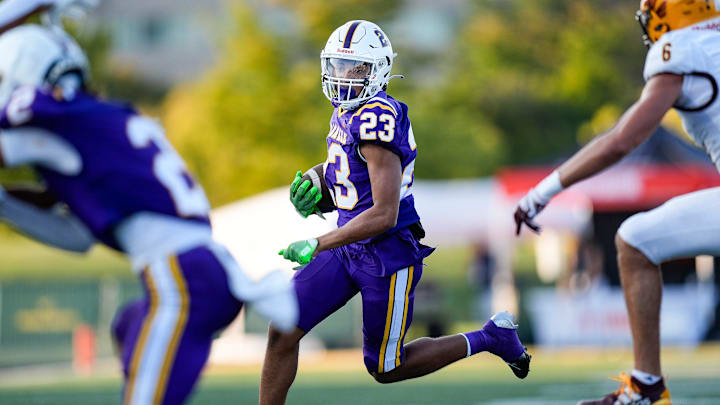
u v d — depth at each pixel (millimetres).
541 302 50781
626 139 15445
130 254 12406
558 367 39219
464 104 113375
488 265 58969
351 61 15305
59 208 13516
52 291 62156
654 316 16078
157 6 160500
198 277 12195
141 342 12047
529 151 115312
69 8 13156
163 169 12336
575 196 48750
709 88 15422
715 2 15477
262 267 48906
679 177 47688
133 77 142375
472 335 17000
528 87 116250
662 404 16141
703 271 52531
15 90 12117
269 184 88875
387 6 104625
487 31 122312
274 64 90250
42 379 39875
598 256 51188
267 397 16250
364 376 36500
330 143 15836
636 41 116875
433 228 53344
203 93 97312
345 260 16047
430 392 29188
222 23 99250
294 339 16078
